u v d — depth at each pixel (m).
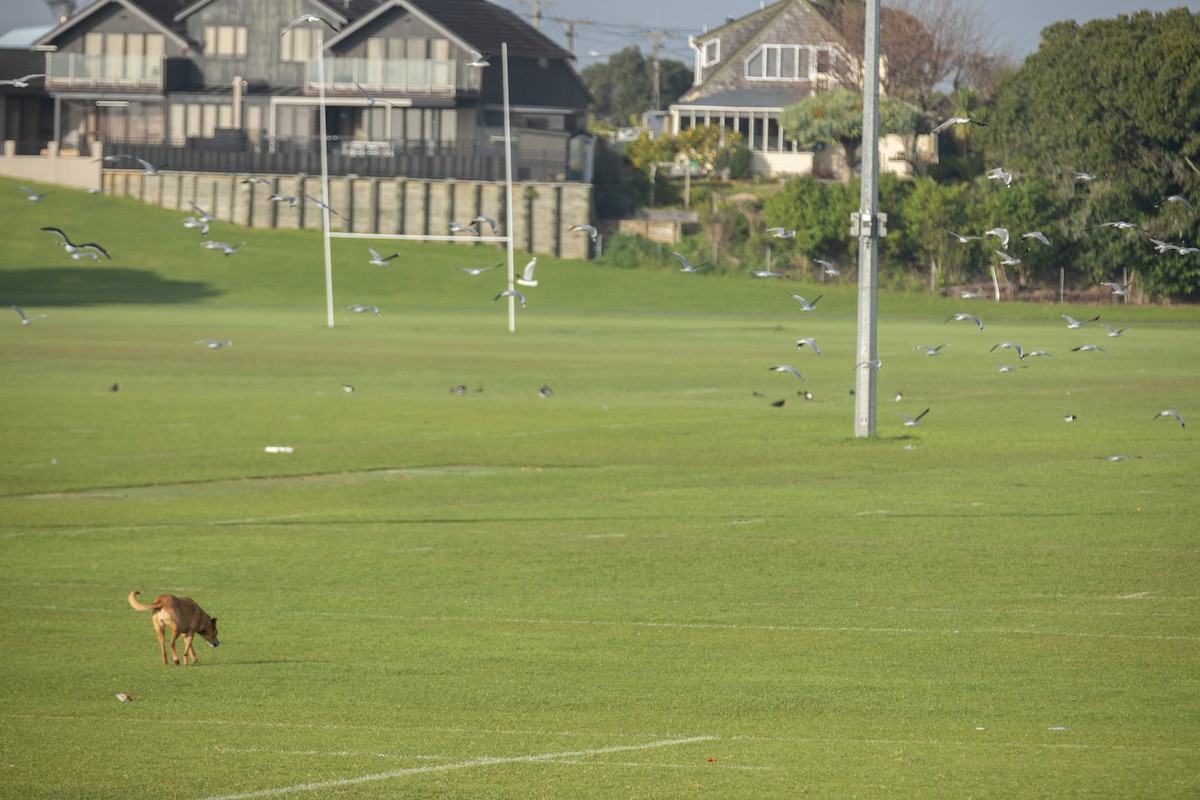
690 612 80.62
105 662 69.62
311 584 88.50
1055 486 126.62
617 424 172.88
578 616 79.94
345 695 63.62
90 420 171.38
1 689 64.56
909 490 125.38
